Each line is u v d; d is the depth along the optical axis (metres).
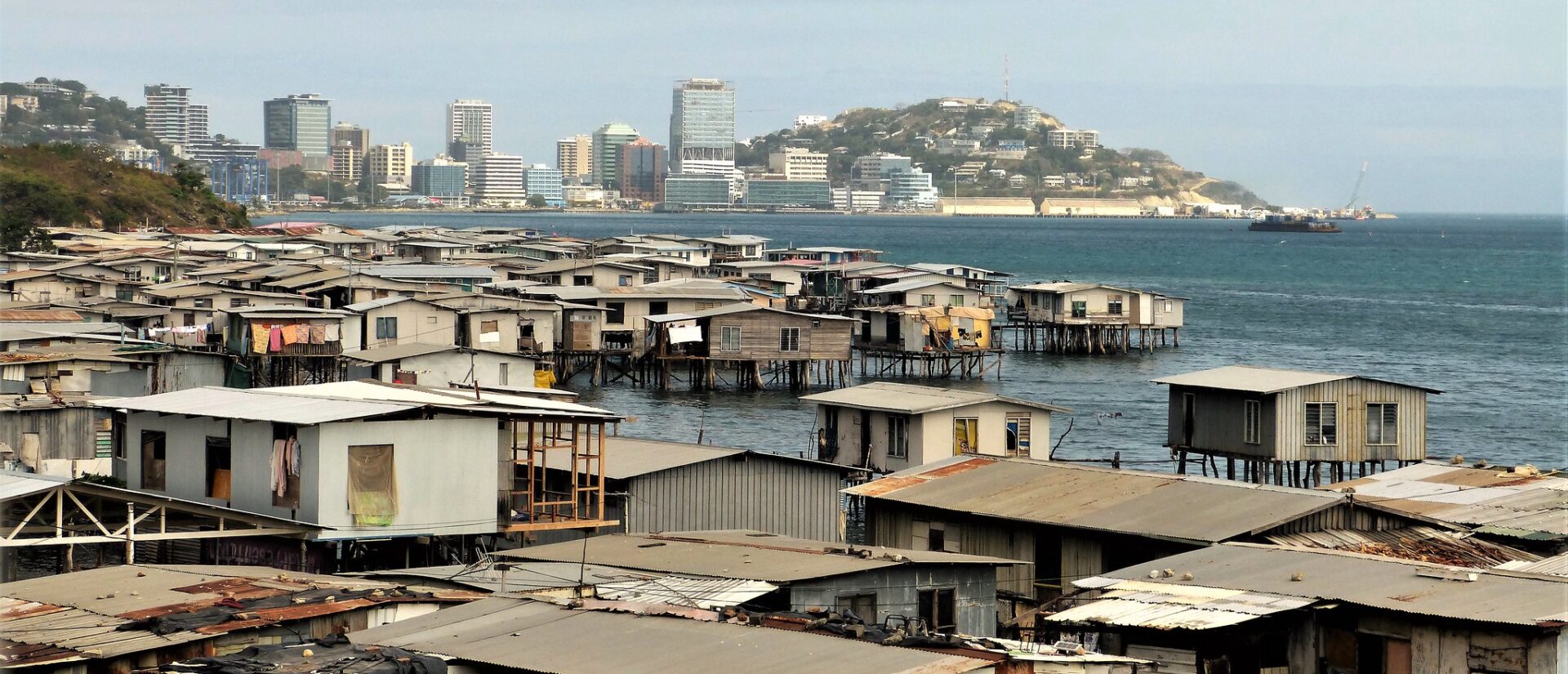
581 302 121.94
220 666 26.70
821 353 115.00
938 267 172.88
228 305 115.75
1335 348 141.88
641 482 47.28
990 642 29.45
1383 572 34.03
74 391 67.62
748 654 27.00
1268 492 43.91
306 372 104.62
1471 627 29.75
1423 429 68.06
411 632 29.75
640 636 28.38
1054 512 44.06
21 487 40.22
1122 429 93.50
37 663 27.69
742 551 38.59
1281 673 32.16
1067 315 140.12
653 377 120.88
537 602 31.91
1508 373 122.12
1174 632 31.98
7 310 96.81
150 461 45.59
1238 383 68.19
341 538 41.00
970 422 66.06
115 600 32.66
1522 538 41.66
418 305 107.62
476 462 42.97
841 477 52.91
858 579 35.62
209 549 44.34
